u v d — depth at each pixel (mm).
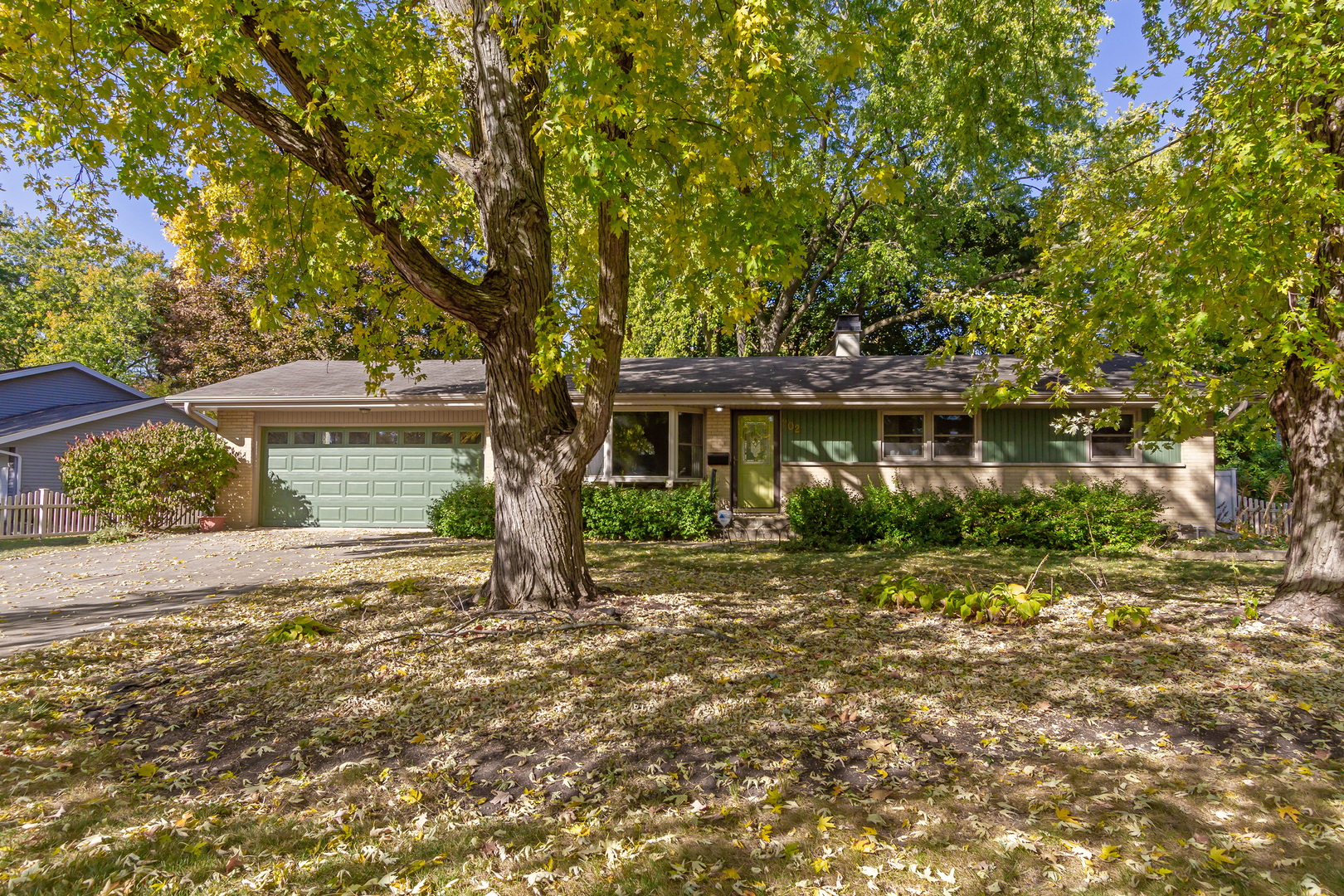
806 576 9320
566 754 4172
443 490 15797
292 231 7555
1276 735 4375
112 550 12391
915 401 13578
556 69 5535
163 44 6027
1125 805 3584
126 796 3727
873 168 5680
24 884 2939
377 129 6398
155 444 15055
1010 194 24031
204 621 7039
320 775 3979
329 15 6371
